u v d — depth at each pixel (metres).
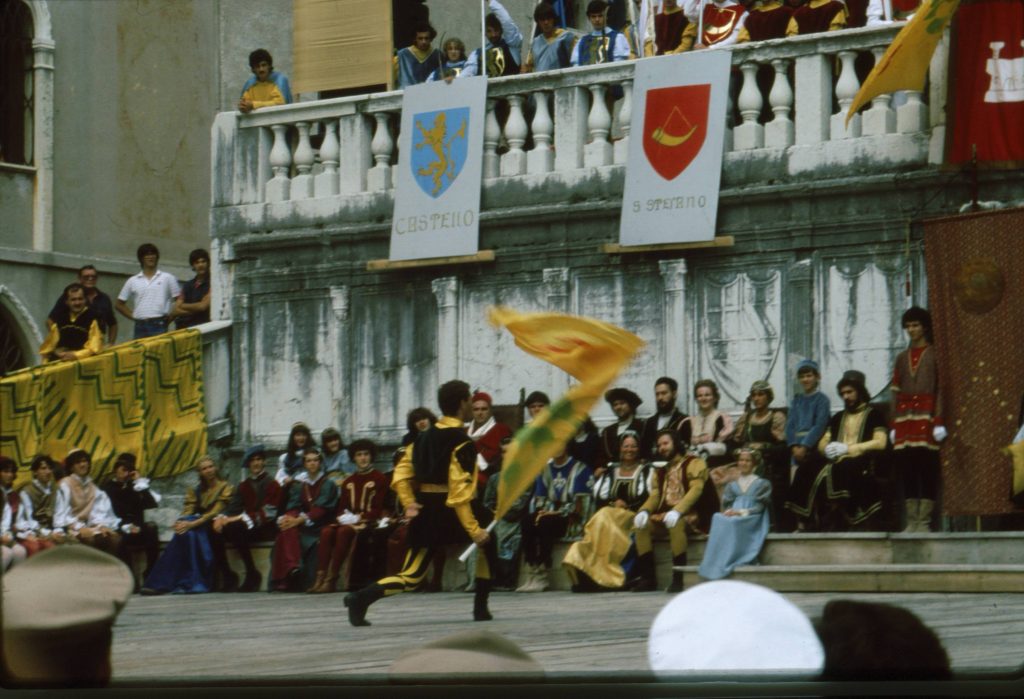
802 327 17.45
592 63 19.22
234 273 21.62
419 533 11.95
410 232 19.95
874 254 17.08
